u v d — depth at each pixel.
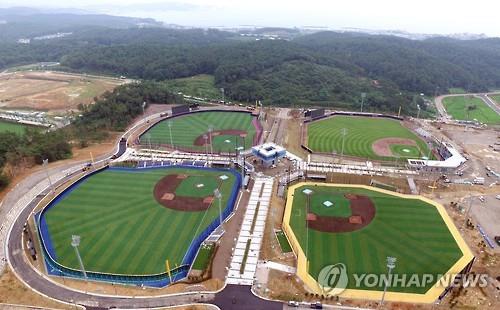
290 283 62.38
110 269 66.00
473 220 80.38
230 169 105.06
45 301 59.28
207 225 78.94
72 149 121.69
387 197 89.88
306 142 126.00
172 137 132.62
